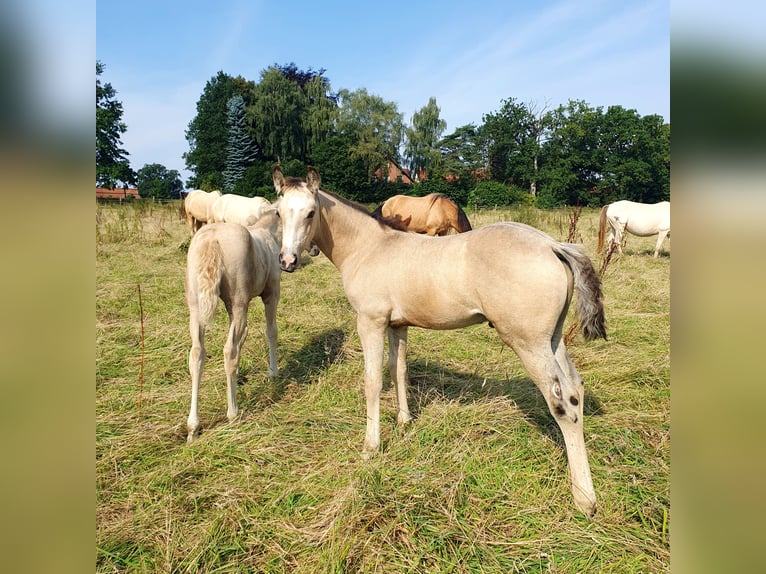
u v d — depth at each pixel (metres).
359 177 36.94
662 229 10.14
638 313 5.96
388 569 2.14
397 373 3.46
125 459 3.00
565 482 2.64
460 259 2.69
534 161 42.62
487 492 2.62
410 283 2.89
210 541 2.31
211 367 4.46
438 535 2.28
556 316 2.48
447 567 2.14
